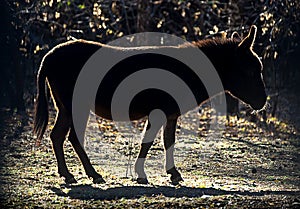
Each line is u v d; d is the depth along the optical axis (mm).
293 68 39062
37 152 19109
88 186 14570
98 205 12672
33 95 31359
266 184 15625
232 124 27156
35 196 13453
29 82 34094
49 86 15297
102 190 14117
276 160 19438
